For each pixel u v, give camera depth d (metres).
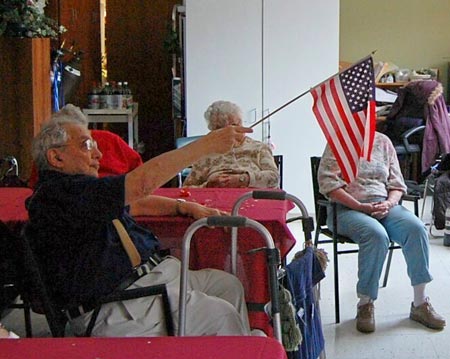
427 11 7.41
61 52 5.40
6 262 2.20
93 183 2.02
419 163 6.49
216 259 2.58
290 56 5.54
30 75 4.58
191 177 3.55
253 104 5.59
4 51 4.55
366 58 2.69
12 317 3.46
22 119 4.61
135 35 7.23
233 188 3.35
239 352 1.27
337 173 3.56
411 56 7.49
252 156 3.52
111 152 3.67
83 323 2.09
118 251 2.12
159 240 2.57
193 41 5.52
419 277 3.40
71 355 1.26
